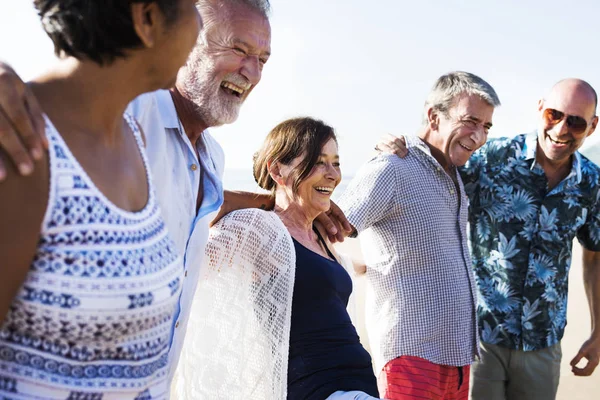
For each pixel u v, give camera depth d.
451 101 3.40
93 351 1.28
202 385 2.54
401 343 3.25
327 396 2.47
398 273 3.29
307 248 2.67
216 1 2.15
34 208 1.16
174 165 2.06
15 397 1.22
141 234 1.33
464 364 3.33
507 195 3.75
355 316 3.04
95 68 1.30
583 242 4.04
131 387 1.35
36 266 1.20
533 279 3.72
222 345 2.53
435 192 3.33
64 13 1.25
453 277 3.32
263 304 2.52
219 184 2.26
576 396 4.83
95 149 1.32
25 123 1.14
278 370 2.47
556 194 3.75
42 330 1.22
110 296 1.25
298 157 2.75
